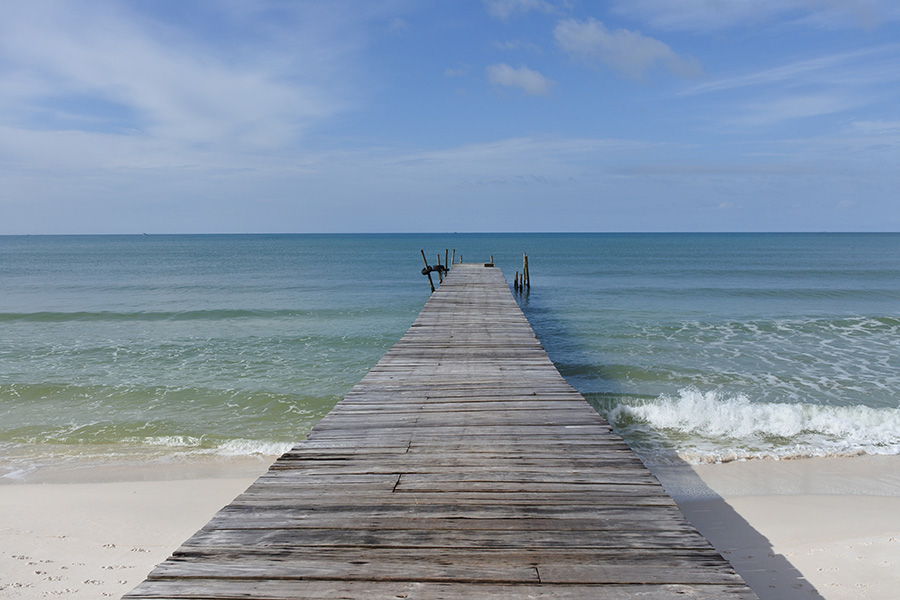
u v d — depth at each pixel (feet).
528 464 12.00
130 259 186.39
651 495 10.37
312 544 8.52
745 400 29.19
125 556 14.99
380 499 10.21
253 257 194.39
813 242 325.21
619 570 7.77
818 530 16.16
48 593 13.07
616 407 27.20
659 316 56.49
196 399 30.45
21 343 45.06
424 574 7.67
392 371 20.83
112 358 39.96
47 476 20.81
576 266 136.36
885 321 51.78
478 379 19.62
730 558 14.56
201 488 19.63
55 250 270.67
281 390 31.96
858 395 30.35
